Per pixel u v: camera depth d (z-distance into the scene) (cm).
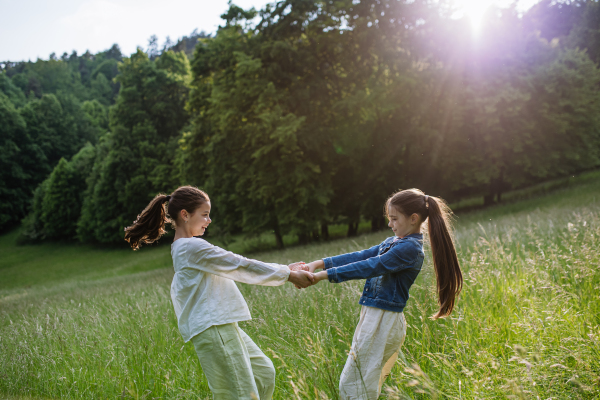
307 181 1734
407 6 1786
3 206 4725
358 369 217
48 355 365
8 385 326
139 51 3953
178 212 243
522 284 363
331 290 431
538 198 1928
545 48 2128
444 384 228
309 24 1791
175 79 3872
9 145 4909
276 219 1978
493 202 2350
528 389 197
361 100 1636
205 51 1966
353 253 269
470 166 2016
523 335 266
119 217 3603
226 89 1752
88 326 449
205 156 2062
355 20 1786
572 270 359
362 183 2011
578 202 1402
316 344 244
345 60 1822
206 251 227
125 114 3766
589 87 2217
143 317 450
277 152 1753
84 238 3866
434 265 247
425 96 1769
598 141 2322
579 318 269
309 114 1777
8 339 428
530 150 2038
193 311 226
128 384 294
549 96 2000
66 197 4175
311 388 231
